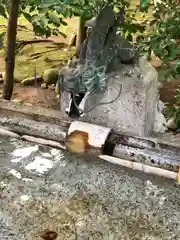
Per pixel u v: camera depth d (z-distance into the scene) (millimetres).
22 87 3465
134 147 1611
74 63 1875
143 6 1783
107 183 1516
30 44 4164
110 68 1802
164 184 1514
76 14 2217
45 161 1611
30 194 1462
